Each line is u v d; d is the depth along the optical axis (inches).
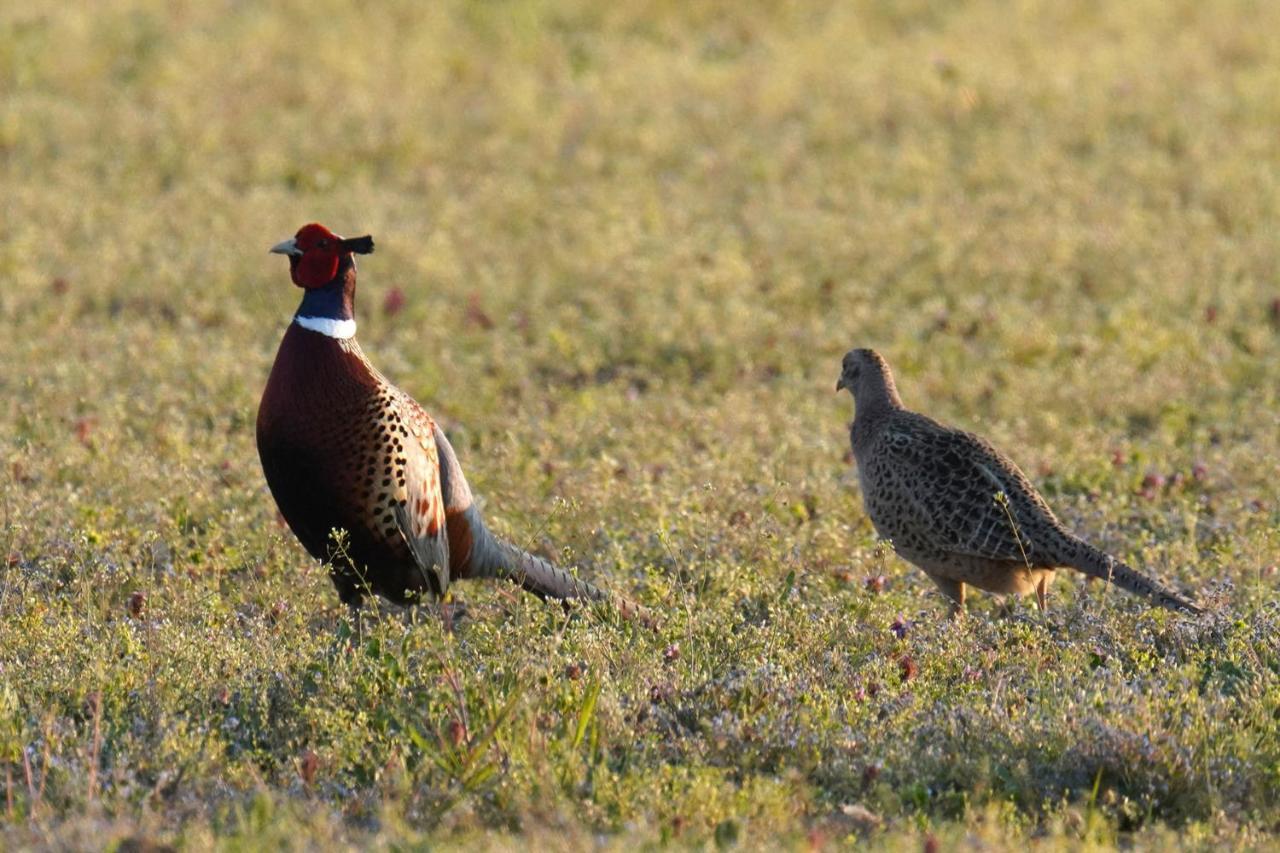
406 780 287.0
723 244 792.9
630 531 455.2
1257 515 473.4
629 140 973.2
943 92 1032.8
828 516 471.5
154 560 425.1
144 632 362.0
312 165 925.2
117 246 775.1
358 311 713.6
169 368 622.2
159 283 728.3
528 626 355.9
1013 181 892.0
